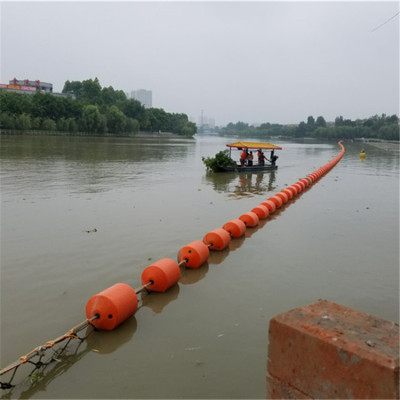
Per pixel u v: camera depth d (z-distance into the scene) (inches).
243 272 292.8
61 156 1267.2
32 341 193.3
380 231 421.1
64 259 304.5
